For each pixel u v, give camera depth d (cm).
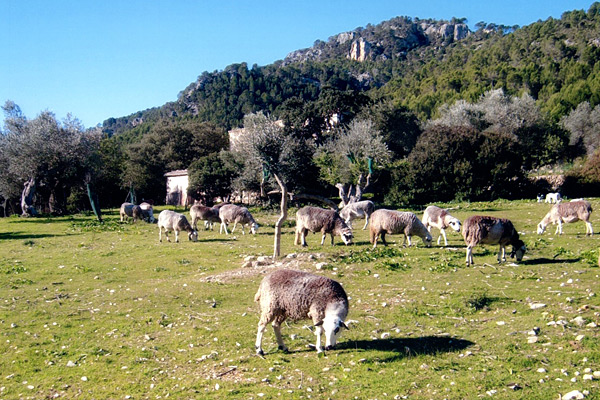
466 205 4509
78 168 5247
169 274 1845
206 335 1098
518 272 1473
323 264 1692
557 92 10088
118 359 998
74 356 1030
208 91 16625
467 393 737
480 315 1119
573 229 2392
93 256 2333
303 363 898
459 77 11938
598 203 3922
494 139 5422
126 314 1318
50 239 3077
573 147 7706
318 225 2222
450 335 991
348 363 883
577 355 830
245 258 2028
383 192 5541
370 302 1268
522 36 16900
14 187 5178
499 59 14175
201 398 787
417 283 1425
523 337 938
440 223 2155
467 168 5138
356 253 1898
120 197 7531
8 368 980
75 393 852
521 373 789
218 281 1614
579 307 1084
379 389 772
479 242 1595
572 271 1437
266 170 2108
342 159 5050
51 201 5525
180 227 2664
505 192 5362
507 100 7275
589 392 697
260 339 956
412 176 5119
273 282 944
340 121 7144
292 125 6819
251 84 15725
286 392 784
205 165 6016
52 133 4925
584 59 11725
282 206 1991
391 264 1661
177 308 1337
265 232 3075
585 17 17088
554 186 5778
